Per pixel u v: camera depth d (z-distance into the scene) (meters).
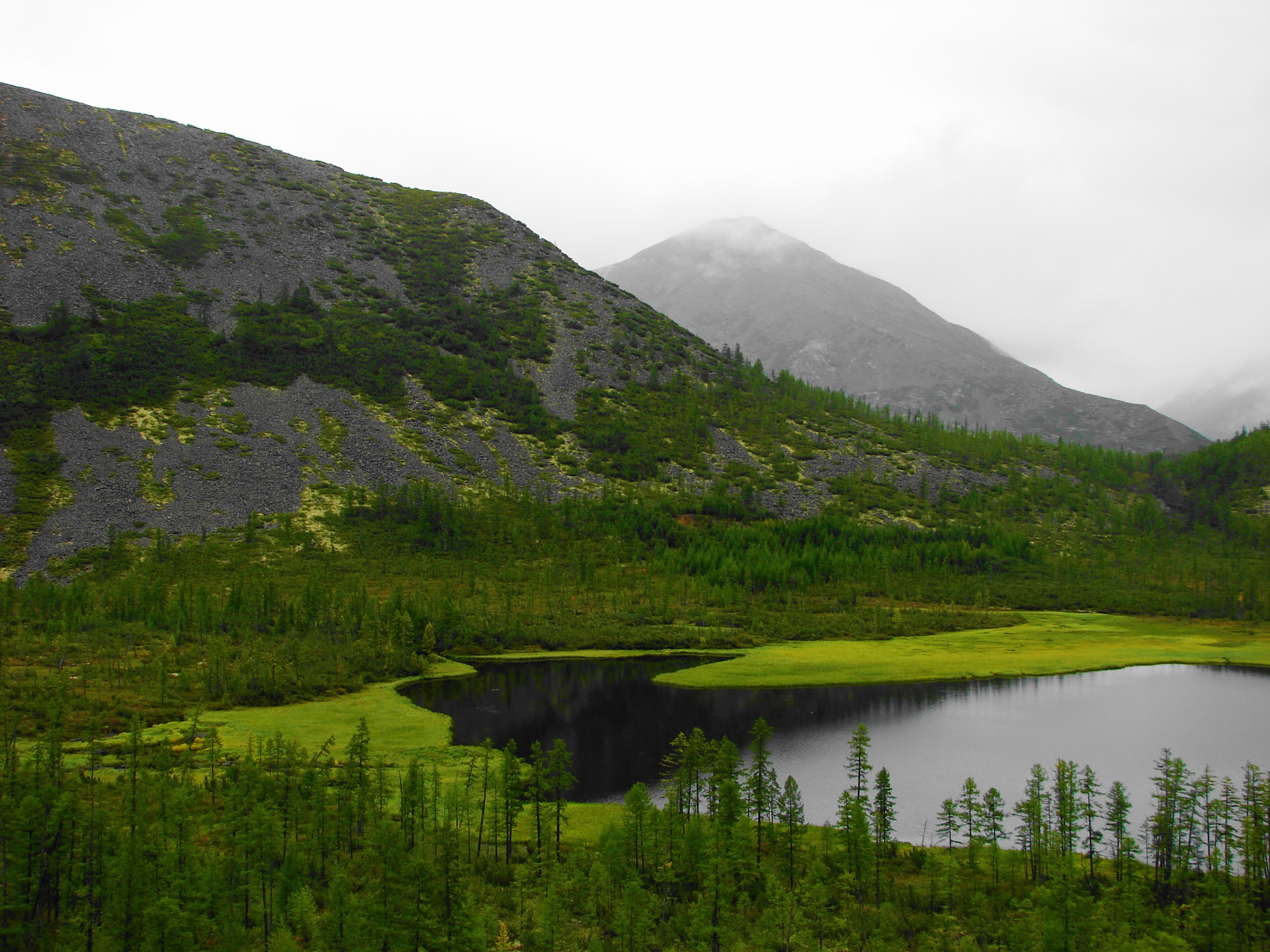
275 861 50.47
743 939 44.44
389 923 42.03
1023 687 116.50
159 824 48.66
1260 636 155.75
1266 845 52.66
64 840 45.97
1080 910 43.25
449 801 59.56
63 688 87.06
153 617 124.69
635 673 124.19
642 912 44.09
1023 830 57.66
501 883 51.06
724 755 63.88
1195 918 44.97
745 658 133.25
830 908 48.66
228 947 41.31
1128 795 72.44
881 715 100.19
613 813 65.62
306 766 68.38
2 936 40.44
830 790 72.38
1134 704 106.00
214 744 69.88
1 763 62.84
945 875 52.56
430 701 106.19
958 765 80.31
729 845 52.28
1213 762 81.62
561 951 42.19
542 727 93.94
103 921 41.47
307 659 113.19
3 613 122.19
